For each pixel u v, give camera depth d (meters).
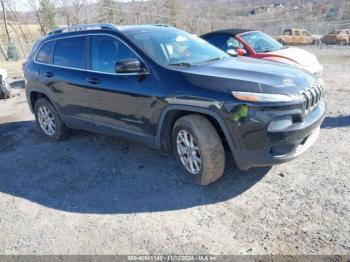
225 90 3.37
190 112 3.73
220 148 3.59
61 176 4.36
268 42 8.16
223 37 8.08
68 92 4.97
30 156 5.10
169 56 4.15
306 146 3.59
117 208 3.54
